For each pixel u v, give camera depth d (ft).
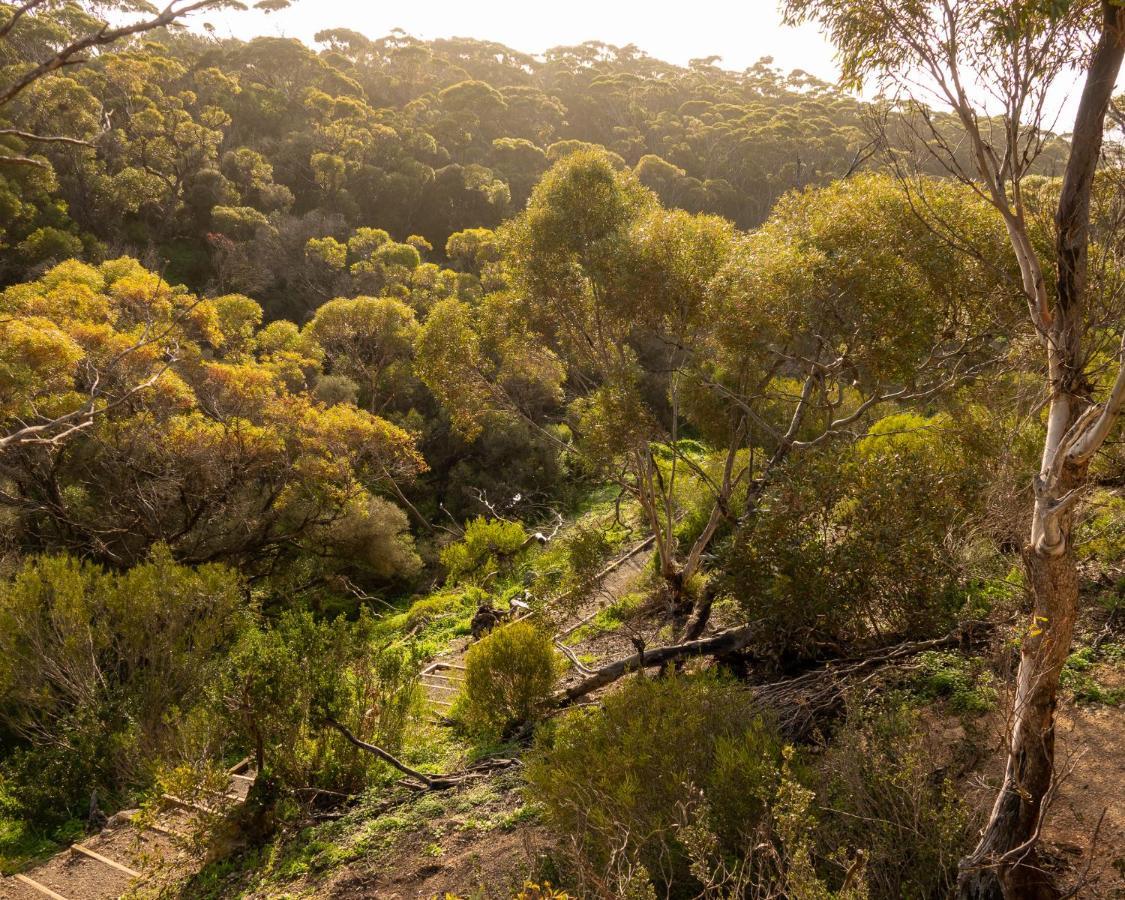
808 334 28.40
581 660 32.83
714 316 28.60
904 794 13.29
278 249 127.13
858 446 30.14
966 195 24.95
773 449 41.73
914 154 14.25
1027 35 11.79
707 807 13.12
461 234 131.13
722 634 25.07
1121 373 10.12
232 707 23.47
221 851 21.75
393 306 90.22
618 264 30.35
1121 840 13.71
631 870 12.17
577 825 14.74
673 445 32.12
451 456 89.04
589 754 16.57
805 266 25.94
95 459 54.39
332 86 208.74
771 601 22.50
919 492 22.95
